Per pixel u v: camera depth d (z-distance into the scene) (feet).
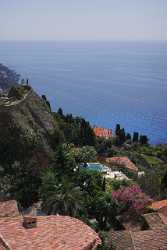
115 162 353.51
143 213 214.90
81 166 274.57
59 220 127.44
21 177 220.43
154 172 351.67
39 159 245.86
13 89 294.46
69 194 187.32
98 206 205.87
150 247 160.45
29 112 275.80
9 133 246.06
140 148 489.26
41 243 113.91
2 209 167.02
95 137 429.38
